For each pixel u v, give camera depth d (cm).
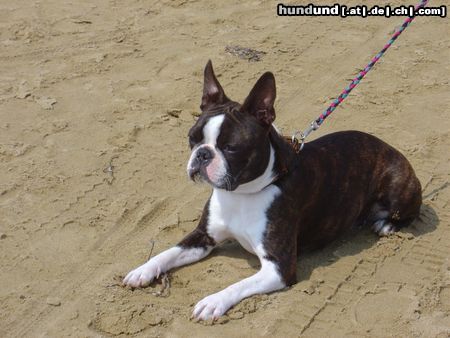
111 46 294
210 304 184
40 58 284
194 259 199
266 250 191
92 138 244
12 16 310
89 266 199
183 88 271
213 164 182
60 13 317
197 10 329
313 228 200
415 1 344
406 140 249
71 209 217
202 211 214
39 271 197
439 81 282
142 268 194
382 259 203
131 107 260
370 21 324
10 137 243
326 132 252
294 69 286
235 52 293
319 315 187
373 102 268
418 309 189
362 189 204
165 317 185
